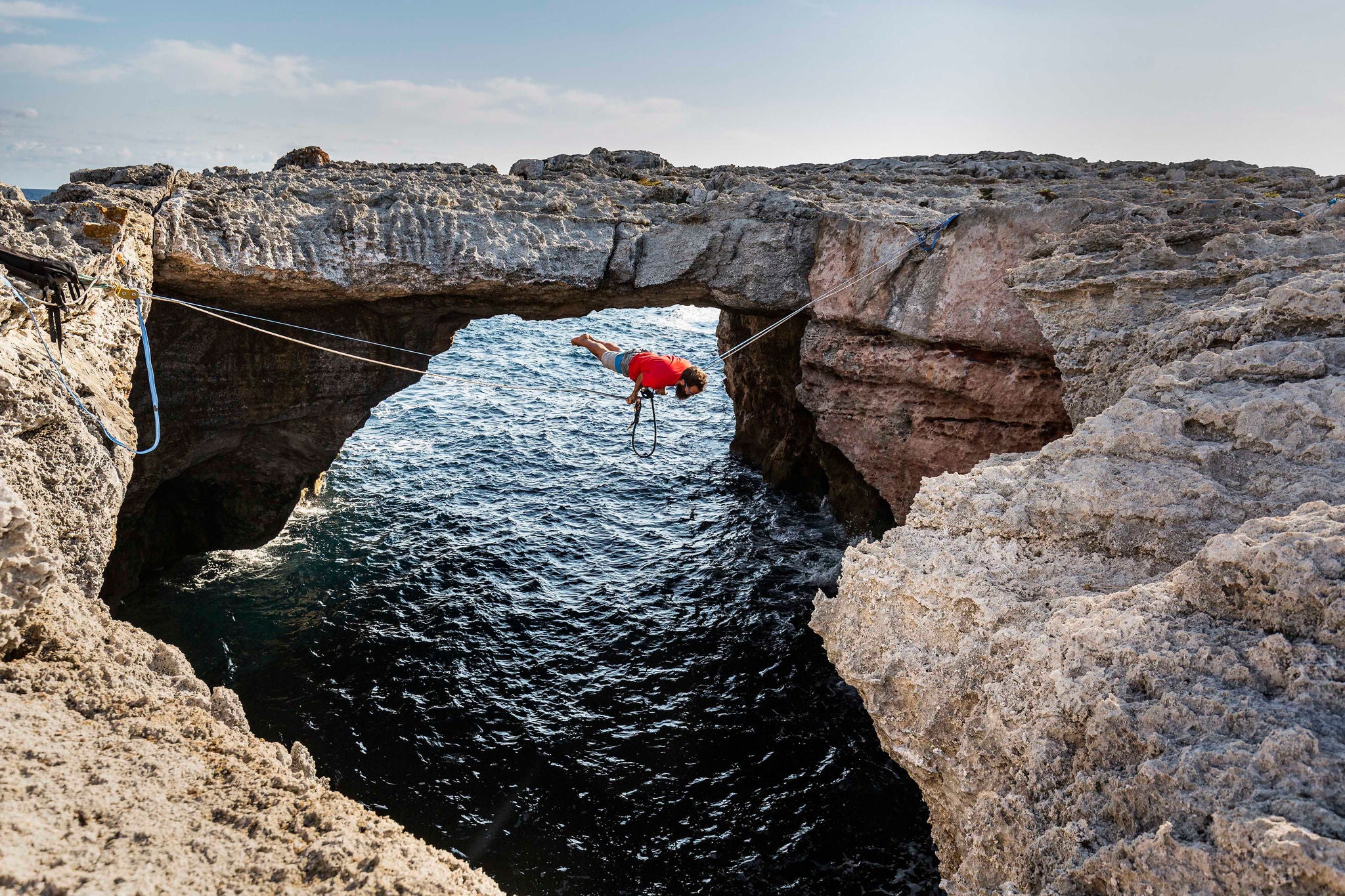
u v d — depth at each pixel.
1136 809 4.16
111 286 9.40
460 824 12.59
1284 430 7.00
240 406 16.83
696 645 17.23
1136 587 5.39
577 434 29.53
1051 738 4.73
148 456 15.63
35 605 5.34
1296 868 3.35
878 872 11.98
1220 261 10.81
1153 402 7.95
